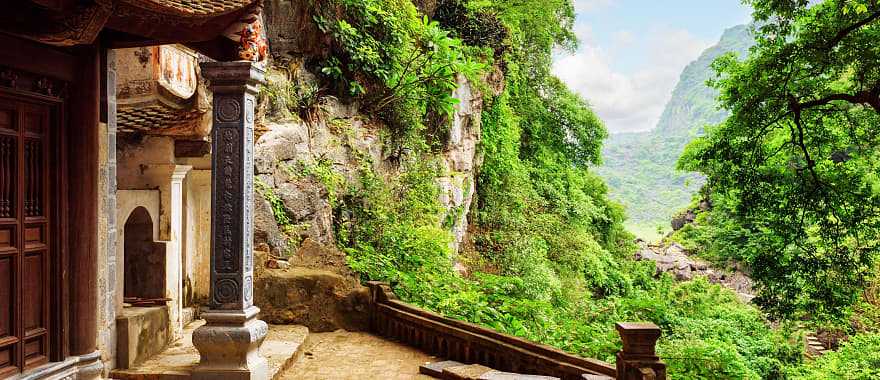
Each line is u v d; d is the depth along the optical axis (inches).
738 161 537.0
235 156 221.1
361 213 447.2
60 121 194.5
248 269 226.7
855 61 473.1
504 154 810.2
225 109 221.3
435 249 446.9
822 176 520.4
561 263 877.2
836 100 515.8
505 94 825.5
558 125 1117.1
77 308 199.5
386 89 524.1
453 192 591.5
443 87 545.0
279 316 319.6
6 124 175.2
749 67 506.0
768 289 560.7
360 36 484.4
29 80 182.2
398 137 530.3
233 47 223.8
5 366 174.6
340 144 460.1
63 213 195.6
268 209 355.9
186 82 253.1
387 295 331.3
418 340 301.0
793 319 593.0
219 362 220.4
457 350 279.0
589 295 864.9
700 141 572.1
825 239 531.2
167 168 268.1
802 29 487.8
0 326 172.7
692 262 1289.4
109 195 215.6
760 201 543.2
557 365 231.5
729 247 1148.5
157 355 246.1
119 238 233.9
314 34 468.8
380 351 293.9
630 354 195.2
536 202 884.6
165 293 261.9
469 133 674.2
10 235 175.9
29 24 168.4
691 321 797.9
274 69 429.4
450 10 677.9
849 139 542.0
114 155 219.6
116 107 228.2
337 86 487.2
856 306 705.0
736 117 522.6
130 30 191.6
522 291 617.0
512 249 730.8
